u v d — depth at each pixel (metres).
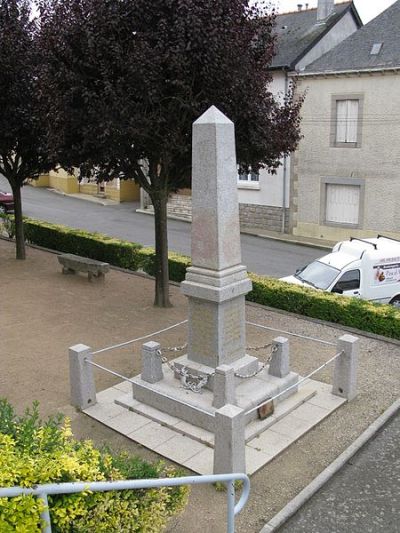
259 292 12.59
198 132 7.07
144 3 9.50
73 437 6.75
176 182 11.77
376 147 22.09
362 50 22.33
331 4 25.31
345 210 23.62
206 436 6.91
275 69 23.75
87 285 13.89
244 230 26.02
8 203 28.02
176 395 7.41
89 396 7.70
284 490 6.11
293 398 7.96
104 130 9.47
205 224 7.19
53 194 35.28
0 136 13.95
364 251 13.16
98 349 9.78
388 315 10.70
